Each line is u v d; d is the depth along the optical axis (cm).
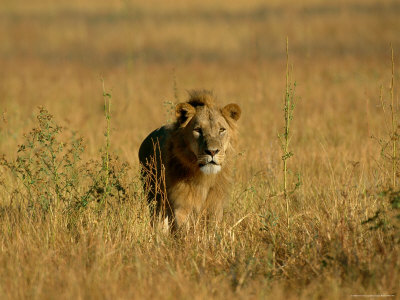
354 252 955
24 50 5716
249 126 2009
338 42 5172
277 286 877
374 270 900
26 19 7856
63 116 2278
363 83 2841
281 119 2080
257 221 1144
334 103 2411
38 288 855
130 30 6381
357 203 1097
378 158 1359
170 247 1098
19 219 1146
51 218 1096
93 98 2825
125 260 1002
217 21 6944
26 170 1156
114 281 891
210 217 1218
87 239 1046
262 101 2459
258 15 7325
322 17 6569
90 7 8750
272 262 1003
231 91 2789
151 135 1355
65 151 1648
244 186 1373
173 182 1200
